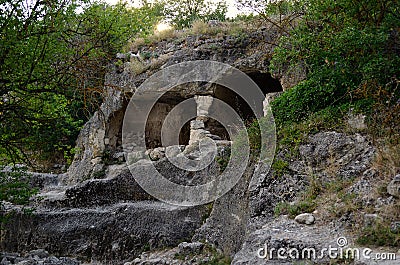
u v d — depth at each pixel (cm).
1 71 689
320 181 770
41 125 829
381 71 846
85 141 1802
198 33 1537
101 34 799
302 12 1045
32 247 1274
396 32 897
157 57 1602
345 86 930
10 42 669
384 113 802
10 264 884
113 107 1678
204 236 1023
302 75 1160
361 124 832
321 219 666
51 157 1948
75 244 1231
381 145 754
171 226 1122
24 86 720
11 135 784
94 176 1664
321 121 899
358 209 639
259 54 1345
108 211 1258
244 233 830
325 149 827
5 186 782
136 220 1181
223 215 977
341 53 895
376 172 693
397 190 618
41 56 716
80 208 1387
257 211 807
